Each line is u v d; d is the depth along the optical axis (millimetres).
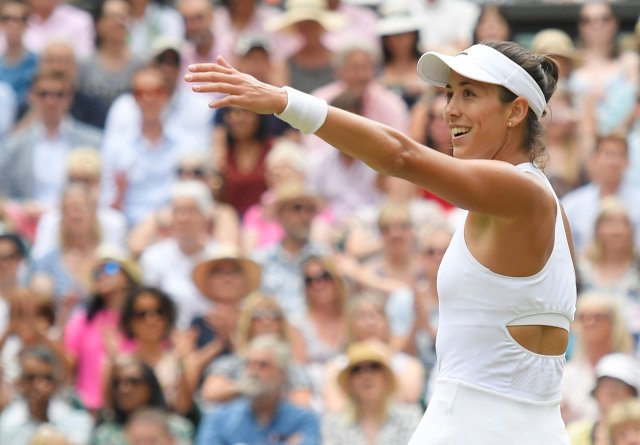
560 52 38438
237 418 26281
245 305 28578
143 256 32219
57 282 32656
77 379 29438
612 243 30703
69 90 38844
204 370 28188
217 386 27578
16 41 40188
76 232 32906
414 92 38969
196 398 27891
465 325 13828
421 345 29156
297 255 31453
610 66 39406
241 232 34625
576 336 27812
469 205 13031
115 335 28953
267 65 38500
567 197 34188
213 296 30094
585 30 40031
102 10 41062
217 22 41625
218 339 28906
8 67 40156
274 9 42875
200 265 30047
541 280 13648
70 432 27203
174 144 36969
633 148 34312
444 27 41719
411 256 31453
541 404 13961
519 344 13750
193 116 37719
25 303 29281
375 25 42031
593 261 30953
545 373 13938
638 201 33594
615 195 33594
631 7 42719
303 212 31484
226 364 27844
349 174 35406
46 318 29594
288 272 31234
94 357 29438
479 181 12969
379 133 12898
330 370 27625
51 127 37500
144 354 28844
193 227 32062
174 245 32156
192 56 40094
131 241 34344
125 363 26766
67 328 30062
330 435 26141
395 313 30156
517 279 13570
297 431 26156
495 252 13547
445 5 41938
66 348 29656
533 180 13289
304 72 39281
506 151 13883
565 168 34906
